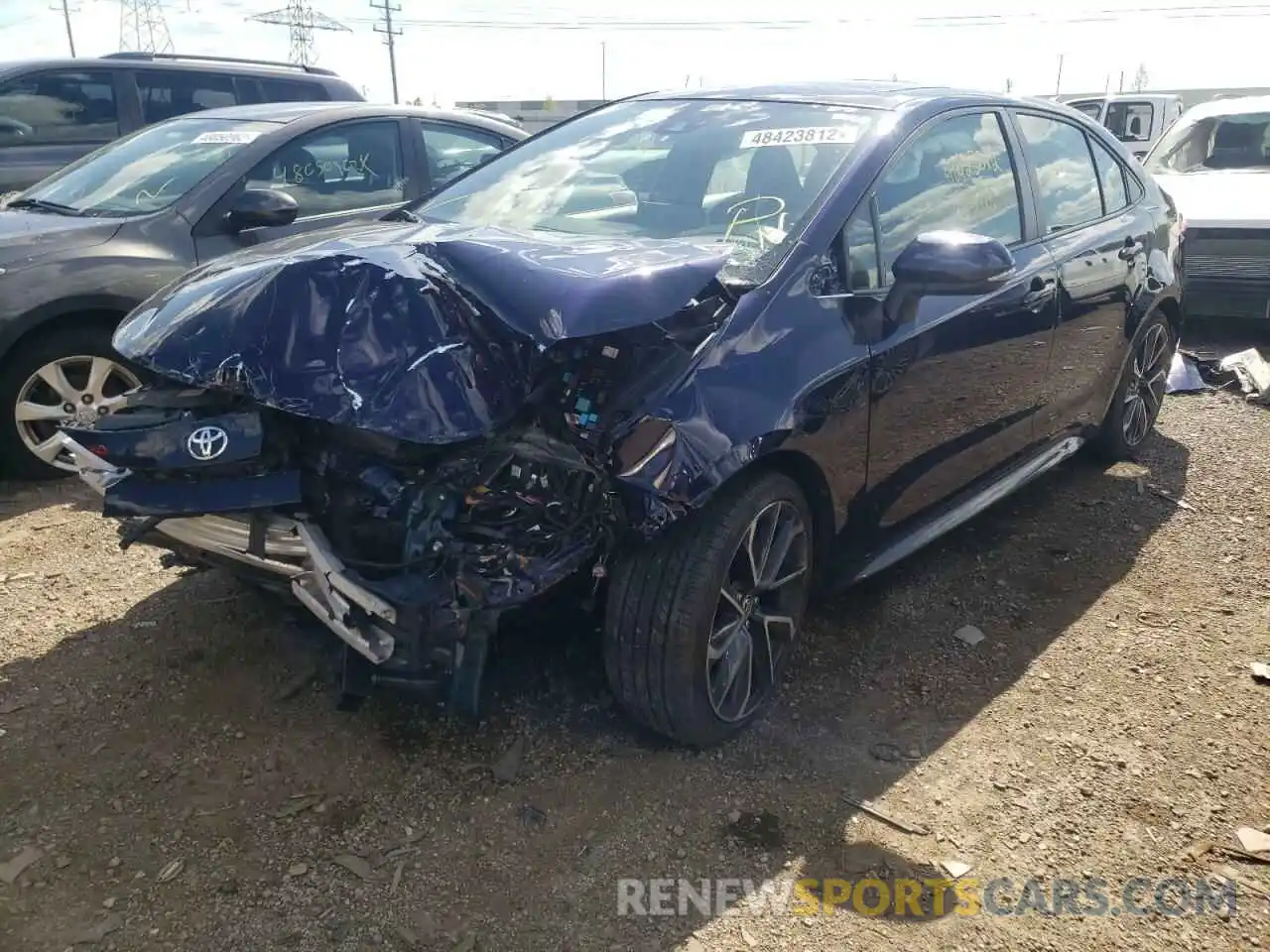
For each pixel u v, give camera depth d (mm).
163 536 2906
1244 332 7965
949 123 3732
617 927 2340
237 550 2715
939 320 3377
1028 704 3230
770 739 3025
